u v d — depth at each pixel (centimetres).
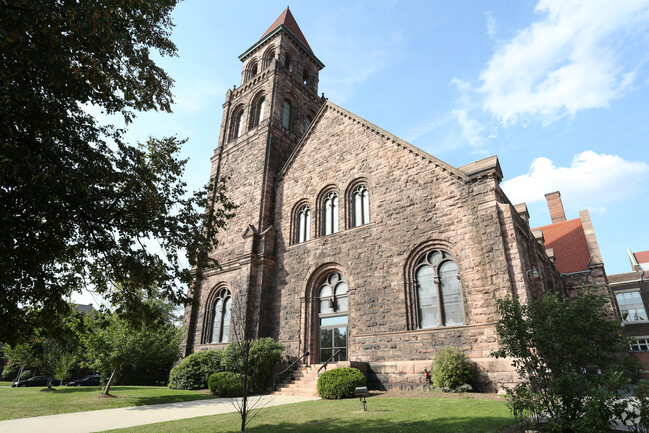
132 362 1886
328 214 2573
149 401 1702
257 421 1123
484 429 862
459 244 1850
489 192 1827
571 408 821
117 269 1064
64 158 901
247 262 2620
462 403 1245
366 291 2111
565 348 864
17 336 830
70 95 814
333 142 2730
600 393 764
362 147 2516
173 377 2334
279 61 3628
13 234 832
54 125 857
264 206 2848
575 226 3778
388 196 2227
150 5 926
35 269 879
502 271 1661
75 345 2394
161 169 1187
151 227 1071
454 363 1591
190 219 1177
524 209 2517
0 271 760
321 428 993
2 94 720
